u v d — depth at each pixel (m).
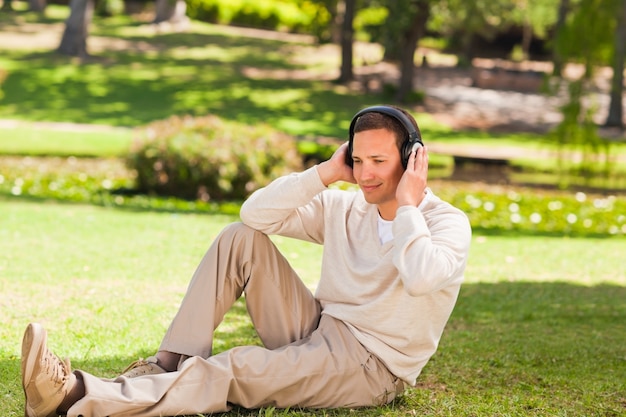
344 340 3.94
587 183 23.67
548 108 39.16
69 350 5.08
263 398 3.81
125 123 29.05
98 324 5.78
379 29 36.47
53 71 36.72
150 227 11.01
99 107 31.73
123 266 8.19
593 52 24.67
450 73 47.22
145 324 5.88
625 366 5.43
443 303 3.85
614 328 6.76
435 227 3.83
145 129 16.92
